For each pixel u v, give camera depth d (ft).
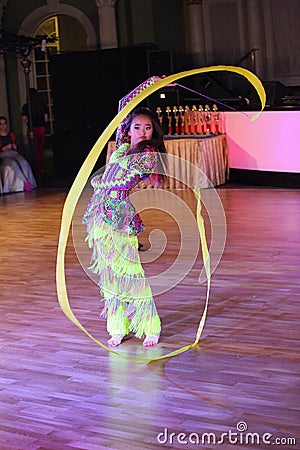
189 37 56.08
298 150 37.09
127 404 13.08
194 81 53.16
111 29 52.95
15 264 24.44
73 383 14.19
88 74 49.88
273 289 19.62
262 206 32.45
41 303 19.67
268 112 38.14
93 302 19.44
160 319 17.62
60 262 14.42
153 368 14.70
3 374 14.82
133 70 48.57
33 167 47.98
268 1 54.29
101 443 11.70
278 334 16.17
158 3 54.65
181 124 41.37
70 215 13.96
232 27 55.47
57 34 62.39
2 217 34.14
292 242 25.08
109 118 49.75
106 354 15.65
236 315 17.62
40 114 48.24
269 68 54.85
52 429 12.27
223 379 13.92
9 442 11.88
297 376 13.85
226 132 40.65
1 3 55.26
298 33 53.72
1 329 17.66
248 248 24.56
